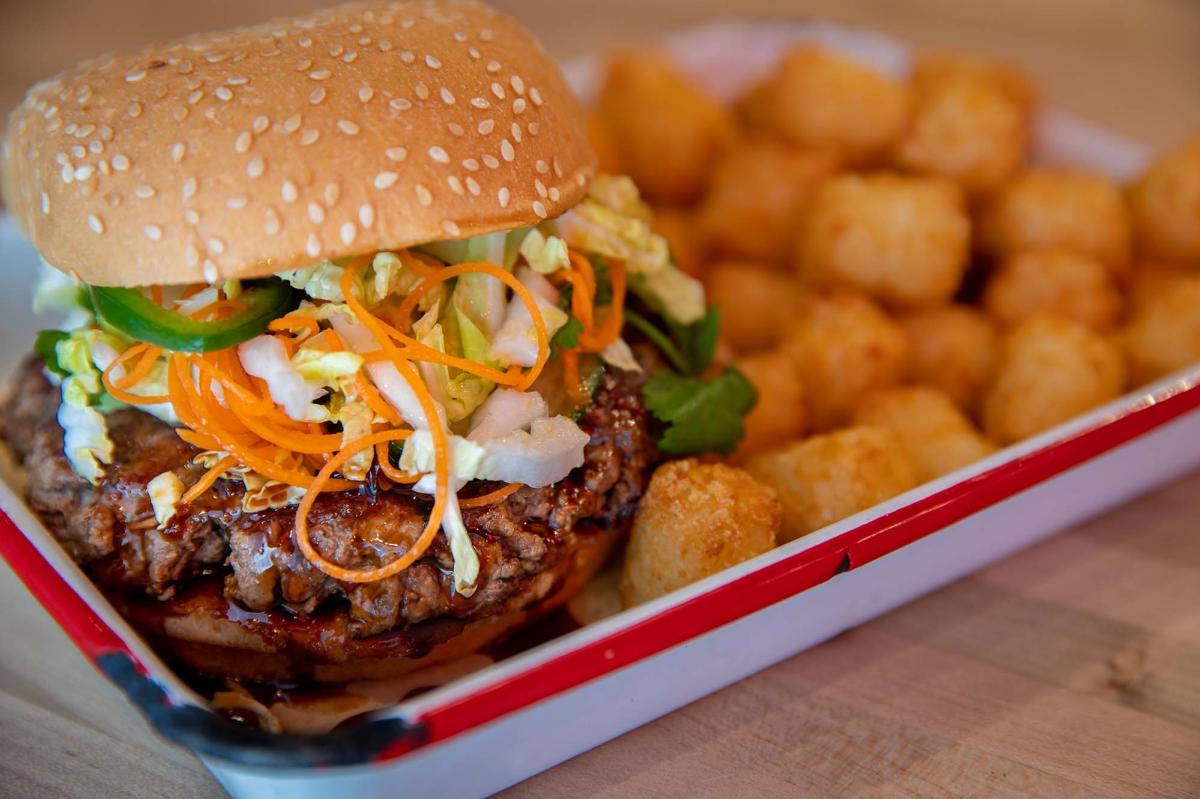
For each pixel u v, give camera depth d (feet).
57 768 0.88
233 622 0.88
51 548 0.87
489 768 0.85
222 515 0.88
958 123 1.27
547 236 0.95
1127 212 1.27
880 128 1.30
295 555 0.86
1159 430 1.00
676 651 0.85
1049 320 1.15
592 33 1.70
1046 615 1.00
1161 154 1.33
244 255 0.83
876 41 1.42
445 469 0.85
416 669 0.92
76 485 0.90
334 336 0.87
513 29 0.98
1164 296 1.18
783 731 0.91
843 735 0.91
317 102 0.85
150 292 0.88
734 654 0.90
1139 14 1.83
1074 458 0.94
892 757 0.90
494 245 0.90
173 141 0.84
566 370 0.93
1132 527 1.08
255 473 0.87
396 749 0.77
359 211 0.83
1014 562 1.04
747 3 1.84
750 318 1.23
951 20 1.79
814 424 1.16
